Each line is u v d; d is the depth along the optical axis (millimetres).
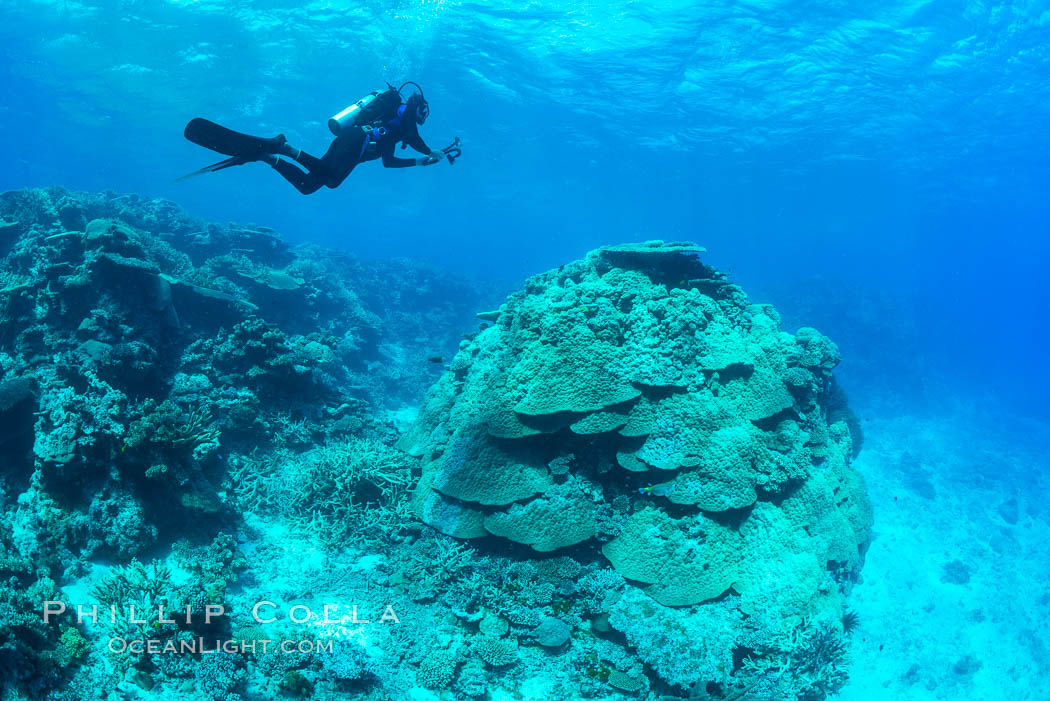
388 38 26422
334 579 8969
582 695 7562
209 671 6676
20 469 8734
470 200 71500
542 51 26578
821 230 83250
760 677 7625
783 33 22766
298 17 24938
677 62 26219
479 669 7664
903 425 28859
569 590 8523
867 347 34188
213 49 28547
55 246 11477
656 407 9039
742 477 8703
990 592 15727
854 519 10906
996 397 38906
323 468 10547
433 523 9195
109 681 6410
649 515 8797
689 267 11273
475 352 11680
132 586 7438
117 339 10391
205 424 10664
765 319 11359
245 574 8688
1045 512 21969
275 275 16984
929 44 22781
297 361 12898
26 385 9023
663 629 7801
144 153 57938
